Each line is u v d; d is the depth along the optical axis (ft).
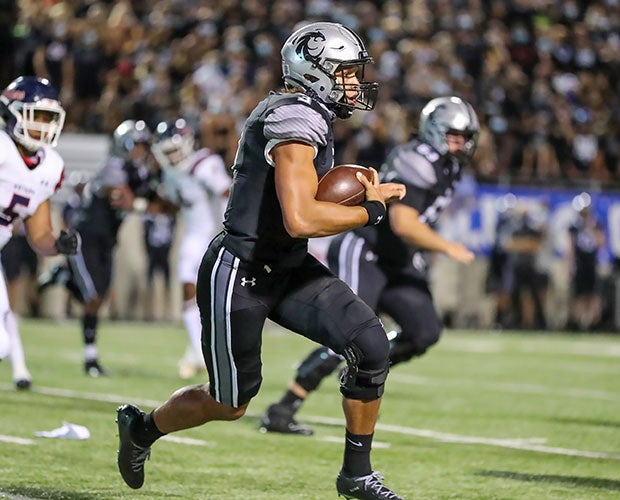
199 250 75.77
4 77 131.95
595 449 54.24
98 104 129.39
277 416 55.57
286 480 44.37
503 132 139.23
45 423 55.11
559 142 141.08
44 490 40.50
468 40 146.82
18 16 132.98
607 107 153.28
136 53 132.46
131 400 65.16
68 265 76.54
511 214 127.03
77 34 131.23
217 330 35.68
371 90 36.99
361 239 55.57
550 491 43.57
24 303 117.60
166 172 75.20
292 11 141.59
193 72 133.90
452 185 55.93
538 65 151.84
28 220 46.65
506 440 56.18
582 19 163.12
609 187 129.80
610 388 80.28
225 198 76.13
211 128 123.54
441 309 126.11
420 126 56.24
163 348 96.99
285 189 33.55
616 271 130.52
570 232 128.67
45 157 46.01
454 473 47.01
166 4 140.15
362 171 35.35
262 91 130.00
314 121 34.04
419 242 53.93
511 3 156.97
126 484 41.98
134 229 119.75
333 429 57.82
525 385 80.69
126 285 119.96
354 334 35.47
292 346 104.37
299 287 36.19
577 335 127.44
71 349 92.68
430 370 88.94
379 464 48.73
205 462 47.60
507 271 127.03
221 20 138.92
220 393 36.29
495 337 120.88
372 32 142.82
